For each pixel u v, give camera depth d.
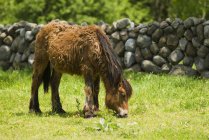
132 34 18.61
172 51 18.02
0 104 14.41
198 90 15.38
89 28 12.95
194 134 11.22
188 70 17.55
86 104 12.84
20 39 20.03
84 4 28.78
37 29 19.72
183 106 13.87
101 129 11.59
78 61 12.91
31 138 11.06
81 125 12.16
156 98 14.84
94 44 12.73
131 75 17.50
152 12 32.31
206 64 17.30
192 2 29.44
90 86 12.84
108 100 12.73
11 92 15.80
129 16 30.39
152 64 18.19
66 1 28.55
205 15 29.81
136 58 18.48
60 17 28.30
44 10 28.67
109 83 12.72
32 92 13.69
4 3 29.41
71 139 10.91
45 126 12.11
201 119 12.64
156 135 11.16
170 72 17.83
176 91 15.35
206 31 17.22
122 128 11.69
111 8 29.34
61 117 13.03
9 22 28.72
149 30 18.36
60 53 13.02
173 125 12.10
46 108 14.34
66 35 13.13
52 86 13.65
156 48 18.20
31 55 19.80
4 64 20.45
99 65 12.76
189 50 17.64
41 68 13.63
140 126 12.00
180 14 30.20
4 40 20.48
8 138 11.09
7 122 12.52
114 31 18.89
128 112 13.43
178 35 17.84
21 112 13.70
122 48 18.70
